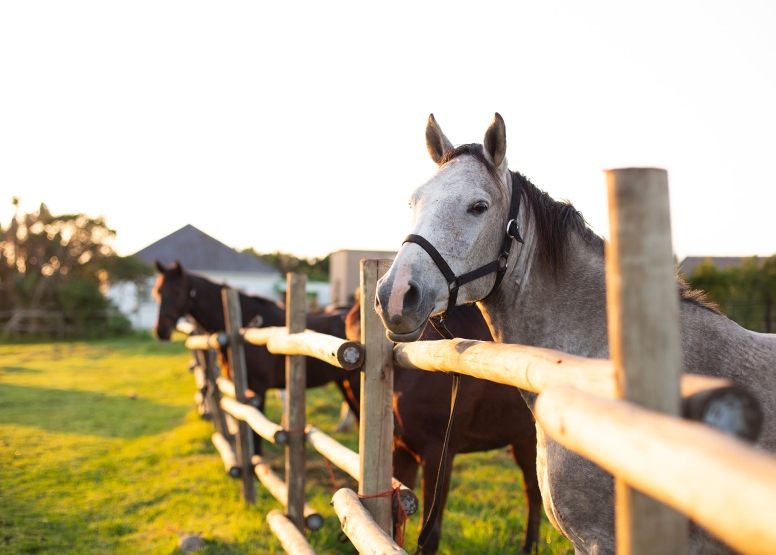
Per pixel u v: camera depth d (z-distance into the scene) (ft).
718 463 1.79
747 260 33.60
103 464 17.20
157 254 98.99
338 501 7.19
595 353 5.97
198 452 18.69
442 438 9.66
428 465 9.60
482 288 6.12
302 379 10.50
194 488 15.14
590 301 6.17
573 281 6.28
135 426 22.75
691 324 5.70
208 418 22.35
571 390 2.94
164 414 25.03
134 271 78.74
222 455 16.63
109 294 82.38
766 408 5.28
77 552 11.19
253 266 103.96
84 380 35.22
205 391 20.39
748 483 1.65
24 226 73.05
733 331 5.71
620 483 2.57
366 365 6.99
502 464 17.01
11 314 69.56
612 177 2.67
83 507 13.75
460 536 11.21
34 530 12.23
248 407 13.79
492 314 6.72
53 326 67.72
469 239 5.90
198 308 19.62
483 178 6.08
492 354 4.72
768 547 1.56
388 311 5.49
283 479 15.97
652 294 2.59
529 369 3.92
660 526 2.48
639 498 2.47
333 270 74.95
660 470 2.04
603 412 2.50
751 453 1.78
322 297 105.60
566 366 3.48
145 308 84.89
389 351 7.05
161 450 18.85
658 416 2.25
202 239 104.99
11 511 13.24
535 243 6.38
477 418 9.84
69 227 75.56
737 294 32.71
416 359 6.46
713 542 5.12
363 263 7.06
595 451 2.48
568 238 6.35
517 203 6.32
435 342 6.23
